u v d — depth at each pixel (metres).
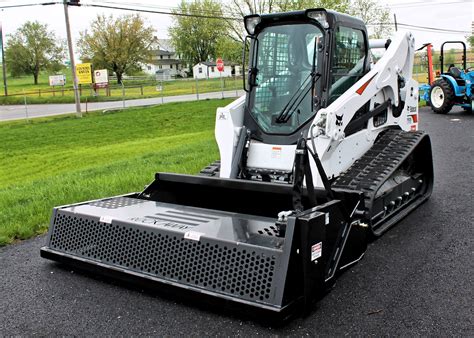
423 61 29.66
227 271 3.88
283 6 39.59
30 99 46.59
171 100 37.31
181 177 5.12
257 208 4.92
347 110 5.26
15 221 6.46
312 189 4.19
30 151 17.83
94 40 66.88
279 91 5.50
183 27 89.12
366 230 4.66
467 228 5.68
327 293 4.12
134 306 4.14
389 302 4.07
